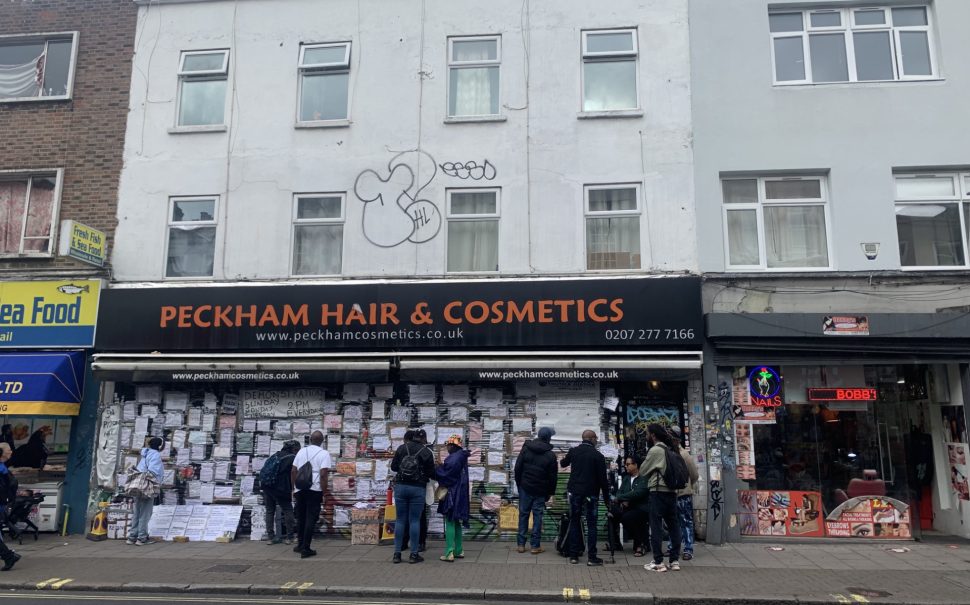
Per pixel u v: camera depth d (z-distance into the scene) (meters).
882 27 11.42
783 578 8.02
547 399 10.62
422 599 7.48
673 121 11.24
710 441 10.22
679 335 10.25
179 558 9.29
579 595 7.36
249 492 10.91
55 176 12.22
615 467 10.33
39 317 11.47
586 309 10.45
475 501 10.45
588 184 11.24
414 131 11.66
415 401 10.87
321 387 11.06
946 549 9.66
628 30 11.66
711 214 10.93
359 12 12.16
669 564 8.39
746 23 11.41
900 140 10.86
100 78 12.41
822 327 10.21
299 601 7.39
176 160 12.02
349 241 11.47
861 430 10.55
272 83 12.10
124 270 11.75
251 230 11.68
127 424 11.25
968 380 10.22
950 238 10.79
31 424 11.54
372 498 10.73
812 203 11.03
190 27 12.45
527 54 11.70
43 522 11.02
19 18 12.77
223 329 11.02
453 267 11.34
